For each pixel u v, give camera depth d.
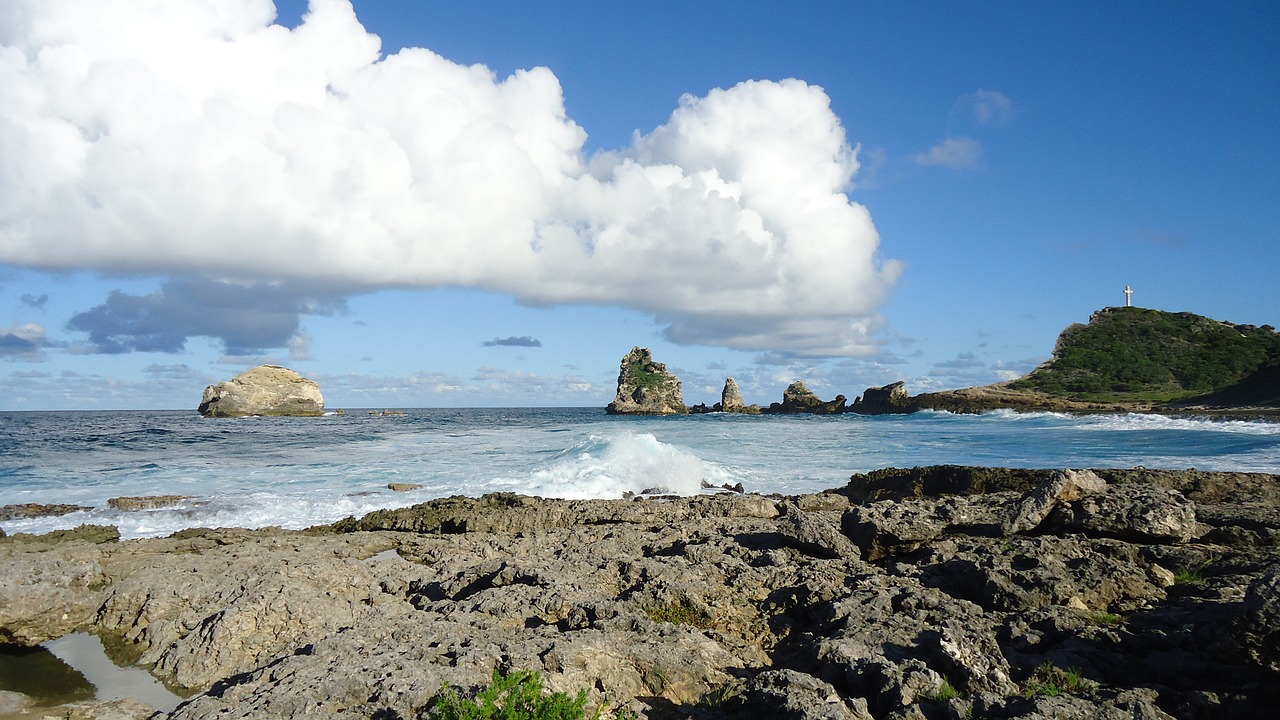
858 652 8.07
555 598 9.77
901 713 6.68
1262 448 35.53
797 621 9.93
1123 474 20.03
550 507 19.92
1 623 9.48
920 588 9.95
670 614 10.12
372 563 12.93
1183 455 33.53
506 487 26.70
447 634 8.49
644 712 6.95
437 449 41.69
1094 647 8.09
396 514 20.06
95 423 89.19
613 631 8.64
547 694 6.50
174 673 8.96
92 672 9.16
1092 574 10.10
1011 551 11.38
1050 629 8.76
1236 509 14.50
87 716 7.73
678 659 7.90
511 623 9.29
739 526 16.08
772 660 8.78
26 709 8.09
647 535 15.51
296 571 11.29
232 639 9.18
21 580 9.88
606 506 19.98
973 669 7.39
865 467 32.69
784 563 12.36
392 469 31.61
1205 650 7.58
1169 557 11.16
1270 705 6.55
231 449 42.81
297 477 29.48
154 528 20.39
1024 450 37.69
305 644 8.88
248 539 16.41
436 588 11.63
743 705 7.07
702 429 64.44
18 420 103.50
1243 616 7.20
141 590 10.72
